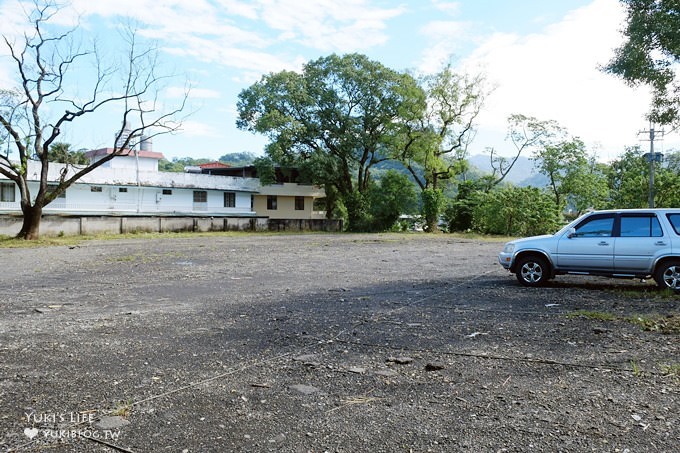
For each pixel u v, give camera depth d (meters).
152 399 4.46
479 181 51.62
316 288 11.57
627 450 3.43
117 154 31.61
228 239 33.94
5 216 32.91
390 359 5.64
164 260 18.97
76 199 42.84
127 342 6.53
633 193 44.69
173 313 8.59
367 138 49.59
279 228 48.12
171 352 6.04
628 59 11.33
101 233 35.88
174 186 48.00
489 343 6.33
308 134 49.91
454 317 7.99
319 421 3.98
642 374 5.02
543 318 7.79
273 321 7.83
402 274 14.34
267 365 5.49
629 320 7.46
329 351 6.06
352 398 4.48
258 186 54.53
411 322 7.65
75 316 8.36
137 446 3.55
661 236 10.07
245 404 4.34
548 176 52.56
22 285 12.40
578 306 8.77
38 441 3.62
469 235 40.47
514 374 5.11
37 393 4.61
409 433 3.74
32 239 29.77
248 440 3.64
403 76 48.62
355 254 21.78
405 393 4.59
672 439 3.58
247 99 50.62
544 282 11.22
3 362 5.61
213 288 11.77
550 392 4.57
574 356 5.70
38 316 8.37
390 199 49.75
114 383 4.89
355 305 9.22
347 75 47.94
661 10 10.83
